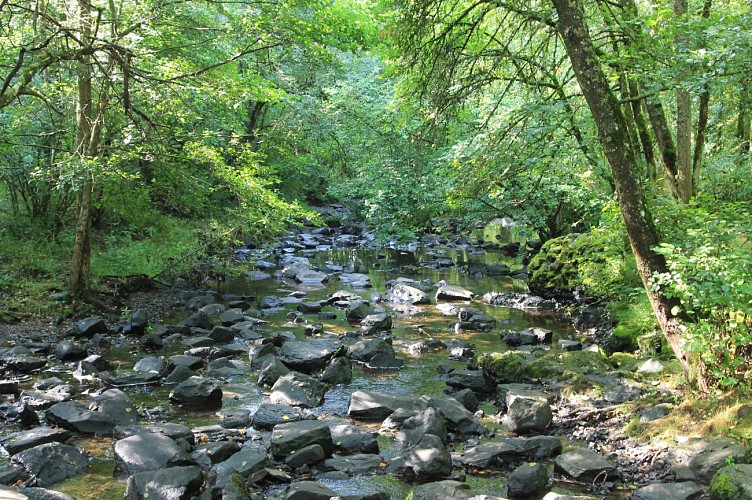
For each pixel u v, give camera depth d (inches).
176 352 415.5
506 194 674.2
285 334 445.1
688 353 276.2
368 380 361.4
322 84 900.6
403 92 469.1
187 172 541.3
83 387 338.0
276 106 907.4
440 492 205.2
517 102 530.6
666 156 380.8
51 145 579.8
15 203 610.5
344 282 706.8
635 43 321.7
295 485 216.1
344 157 893.8
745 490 188.4
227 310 534.3
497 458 246.1
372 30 731.4
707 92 334.3
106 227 697.0
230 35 500.1
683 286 241.3
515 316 534.3
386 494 214.5
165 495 207.3
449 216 840.3
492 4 394.0
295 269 743.1
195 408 312.5
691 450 231.3
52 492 202.7
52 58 317.1
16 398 317.1
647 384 318.3
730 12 297.3
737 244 281.3
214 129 695.7
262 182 557.0
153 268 616.4
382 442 269.3
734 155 453.4
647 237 274.2
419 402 299.4
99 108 467.2
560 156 464.8
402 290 606.5
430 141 455.2
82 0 410.6
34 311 471.5
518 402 287.6
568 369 339.6
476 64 443.8
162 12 451.2
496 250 976.3
